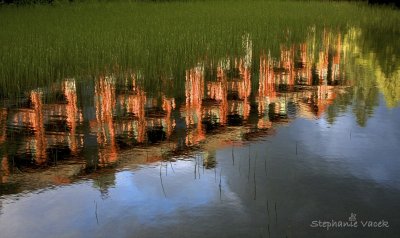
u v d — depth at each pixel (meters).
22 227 5.05
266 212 5.24
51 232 4.95
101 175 6.35
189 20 21.94
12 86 11.04
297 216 5.13
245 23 21.28
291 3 33.91
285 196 5.60
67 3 29.75
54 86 11.42
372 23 24.75
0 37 16.12
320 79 12.26
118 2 32.28
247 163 6.64
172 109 9.66
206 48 15.27
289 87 11.41
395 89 11.00
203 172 6.37
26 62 12.23
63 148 7.46
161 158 6.95
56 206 5.51
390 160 6.59
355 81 11.98
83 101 10.25
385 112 9.02
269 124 8.48
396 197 5.50
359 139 7.50
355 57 15.49
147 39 16.28
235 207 5.37
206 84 11.73
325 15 26.58
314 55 15.71
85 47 14.80
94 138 7.94
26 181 6.21
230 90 11.16
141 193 5.79
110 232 4.93
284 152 7.03
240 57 14.86
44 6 28.88
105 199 5.64
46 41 15.55
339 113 9.02
